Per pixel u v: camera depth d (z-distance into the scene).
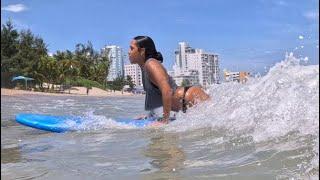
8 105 13.30
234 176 2.33
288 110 3.71
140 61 6.03
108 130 5.01
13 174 2.73
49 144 4.11
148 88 5.91
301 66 4.55
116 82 65.19
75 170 2.77
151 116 5.97
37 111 10.02
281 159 2.58
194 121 4.80
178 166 2.68
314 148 2.72
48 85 47.94
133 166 2.79
